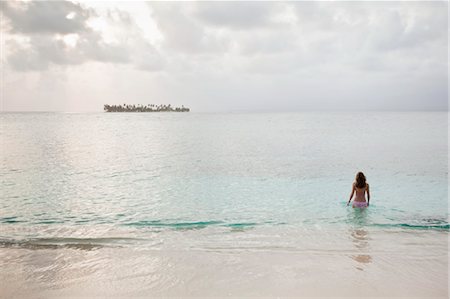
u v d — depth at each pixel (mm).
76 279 5746
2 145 30688
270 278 5754
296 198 12578
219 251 7152
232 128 61094
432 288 5375
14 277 5836
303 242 7777
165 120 102875
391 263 6453
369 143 32406
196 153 26062
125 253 7035
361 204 11195
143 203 11859
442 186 14500
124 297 5090
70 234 8445
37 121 90062
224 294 5168
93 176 16938
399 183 15156
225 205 11602
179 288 5379
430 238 8078
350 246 7477
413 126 62062
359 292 5227
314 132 49062
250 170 18844
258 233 8523
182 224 9344
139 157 23922
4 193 13211
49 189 13969
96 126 66812
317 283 5551
